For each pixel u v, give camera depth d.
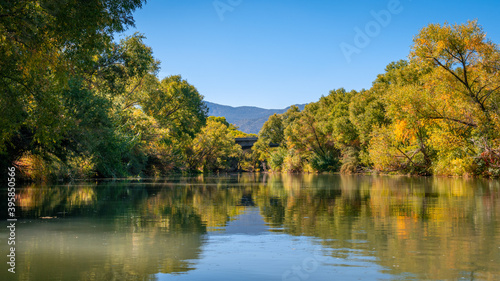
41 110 16.52
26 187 24.59
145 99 54.84
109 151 36.84
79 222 9.97
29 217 10.88
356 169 63.50
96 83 33.25
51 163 30.22
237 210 12.63
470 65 32.16
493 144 32.38
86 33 13.83
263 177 53.59
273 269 5.52
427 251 6.51
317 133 80.62
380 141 46.97
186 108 67.81
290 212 11.97
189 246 7.05
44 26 13.30
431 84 34.59
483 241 7.30
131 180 37.97
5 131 16.83
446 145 35.44
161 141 55.72
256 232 8.41
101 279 5.08
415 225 9.22
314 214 11.42
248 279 5.07
